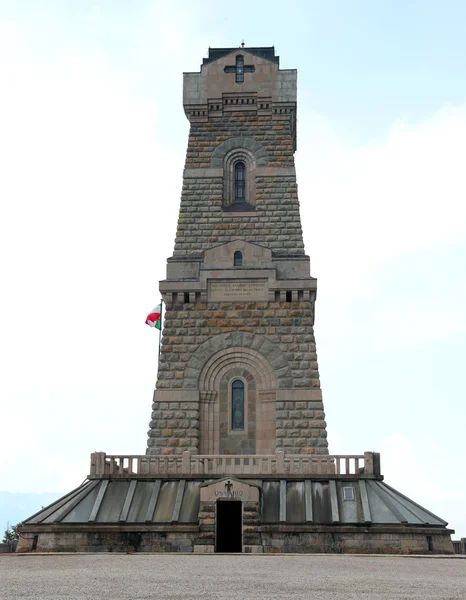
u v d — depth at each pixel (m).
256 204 59.91
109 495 45.69
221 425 54.56
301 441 53.44
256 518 43.28
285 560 33.19
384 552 42.25
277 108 62.03
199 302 56.78
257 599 19.69
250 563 30.95
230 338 55.88
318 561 32.81
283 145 61.31
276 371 55.00
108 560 32.47
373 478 46.09
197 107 62.22
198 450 54.03
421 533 42.59
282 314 56.22
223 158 61.28
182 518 43.59
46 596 19.78
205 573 26.08
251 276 56.81
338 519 43.03
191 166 61.06
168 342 56.09
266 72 62.53
